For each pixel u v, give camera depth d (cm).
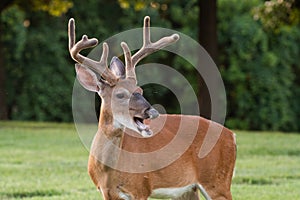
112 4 2983
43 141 1981
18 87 2944
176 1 3016
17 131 2231
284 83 3034
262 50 2981
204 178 919
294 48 3034
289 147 1917
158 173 880
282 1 2316
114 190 859
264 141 2064
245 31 2952
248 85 3027
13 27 2844
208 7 2373
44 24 2930
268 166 1576
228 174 936
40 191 1254
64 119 2941
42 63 2919
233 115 3072
